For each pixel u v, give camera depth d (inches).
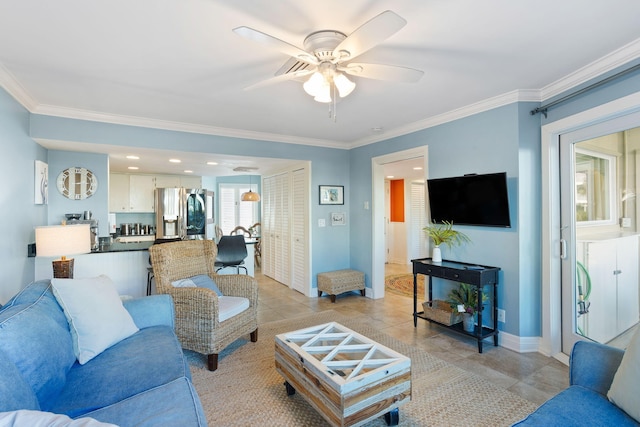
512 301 116.8
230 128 160.2
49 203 148.5
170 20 69.8
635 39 79.2
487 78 101.8
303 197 197.3
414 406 82.4
